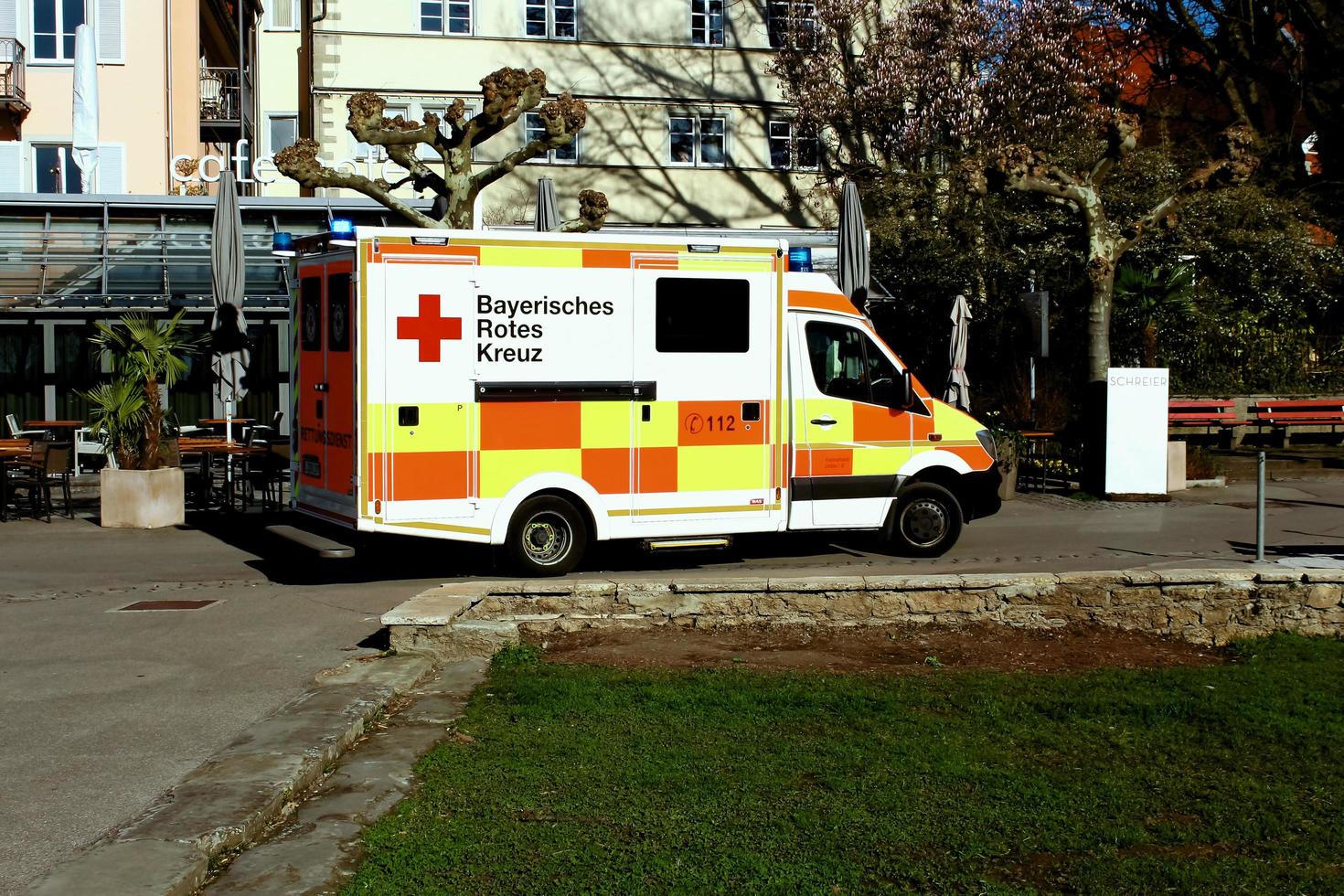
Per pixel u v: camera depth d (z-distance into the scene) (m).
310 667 7.98
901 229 25.36
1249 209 25.27
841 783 5.52
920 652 8.30
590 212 17.69
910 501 12.28
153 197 21.91
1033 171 18.02
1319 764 5.91
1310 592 8.97
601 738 6.18
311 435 11.41
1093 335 18.47
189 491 18.19
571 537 11.16
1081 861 4.68
